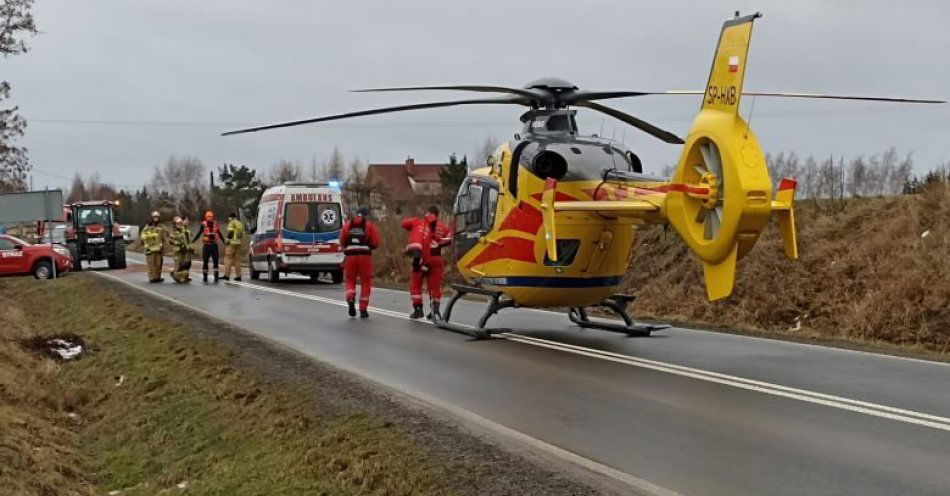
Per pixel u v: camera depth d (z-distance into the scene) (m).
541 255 11.05
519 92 11.70
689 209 8.75
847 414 6.89
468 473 5.57
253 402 8.53
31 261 27.39
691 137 8.66
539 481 5.35
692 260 18.45
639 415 7.07
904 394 7.65
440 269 14.69
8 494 6.76
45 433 8.84
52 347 13.59
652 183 9.54
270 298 19.09
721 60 8.44
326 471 6.09
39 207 24.11
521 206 11.27
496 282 12.02
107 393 10.77
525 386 8.45
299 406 7.89
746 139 8.06
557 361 9.95
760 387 8.08
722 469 5.48
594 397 7.84
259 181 65.25
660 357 10.08
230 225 25.47
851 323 13.52
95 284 21.95
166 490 7.07
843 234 16.23
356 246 15.19
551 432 6.55
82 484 7.71
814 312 14.75
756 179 7.91
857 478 5.21
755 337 12.05
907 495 4.88
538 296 11.40
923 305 12.93
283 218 23.80
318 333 12.88
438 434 6.54
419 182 89.19
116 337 13.86
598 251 10.91
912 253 14.11
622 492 5.07
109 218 33.59
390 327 13.62
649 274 19.39
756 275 16.34
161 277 25.19
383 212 36.66
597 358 10.09
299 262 23.75
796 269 15.91
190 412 8.84
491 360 10.14
